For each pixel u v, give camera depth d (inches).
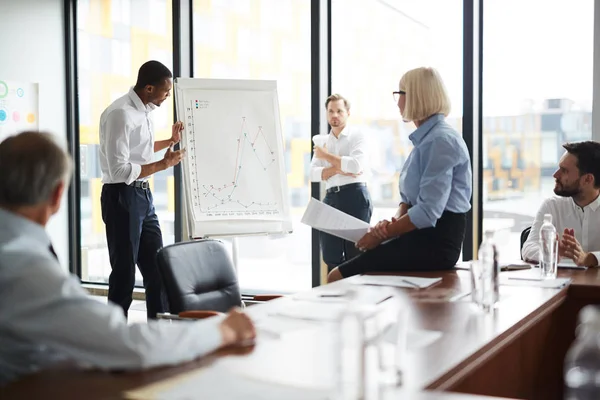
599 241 122.2
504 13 174.2
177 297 99.1
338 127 192.1
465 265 120.0
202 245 107.3
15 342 51.5
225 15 217.5
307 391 46.2
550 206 127.1
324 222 117.4
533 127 173.5
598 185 120.5
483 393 61.7
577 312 95.1
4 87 221.9
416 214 110.9
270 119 175.0
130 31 233.8
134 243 165.2
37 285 49.7
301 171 207.6
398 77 191.3
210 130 170.4
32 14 230.8
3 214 52.9
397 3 189.6
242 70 216.1
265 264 215.0
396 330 60.7
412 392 46.2
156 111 228.8
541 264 104.6
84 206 247.1
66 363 53.9
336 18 200.7
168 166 165.2
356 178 188.2
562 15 167.2
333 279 118.5
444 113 117.3
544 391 84.8
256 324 68.4
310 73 203.3
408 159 119.0
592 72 164.7
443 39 183.2
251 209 169.5
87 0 241.0
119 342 50.2
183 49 220.1
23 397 45.6
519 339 74.1
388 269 115.2
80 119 246.4
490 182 180.5
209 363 53.9
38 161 52.6
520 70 173.6
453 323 69.3
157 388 46.9
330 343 60.0
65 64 243.1
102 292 240.1
